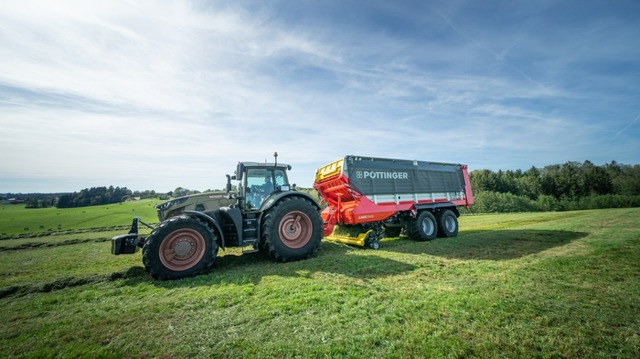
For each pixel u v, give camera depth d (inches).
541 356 78.8
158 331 100.5
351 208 293.6
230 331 98.3
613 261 179.9
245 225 229.0
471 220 634.8
